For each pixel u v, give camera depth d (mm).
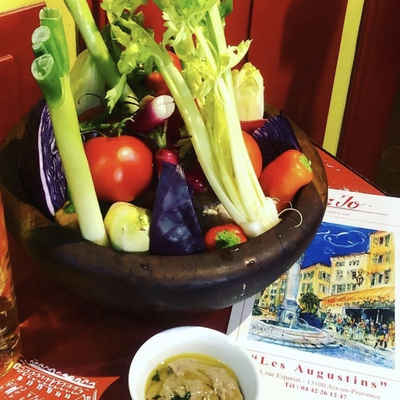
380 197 833
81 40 874
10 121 828
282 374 582
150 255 530
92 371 583
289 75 1180
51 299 652
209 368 534
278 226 564
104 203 616
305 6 1085
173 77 565
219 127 572
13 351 582
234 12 1032
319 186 627
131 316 636
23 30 775
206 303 539
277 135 665
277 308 652
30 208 562
